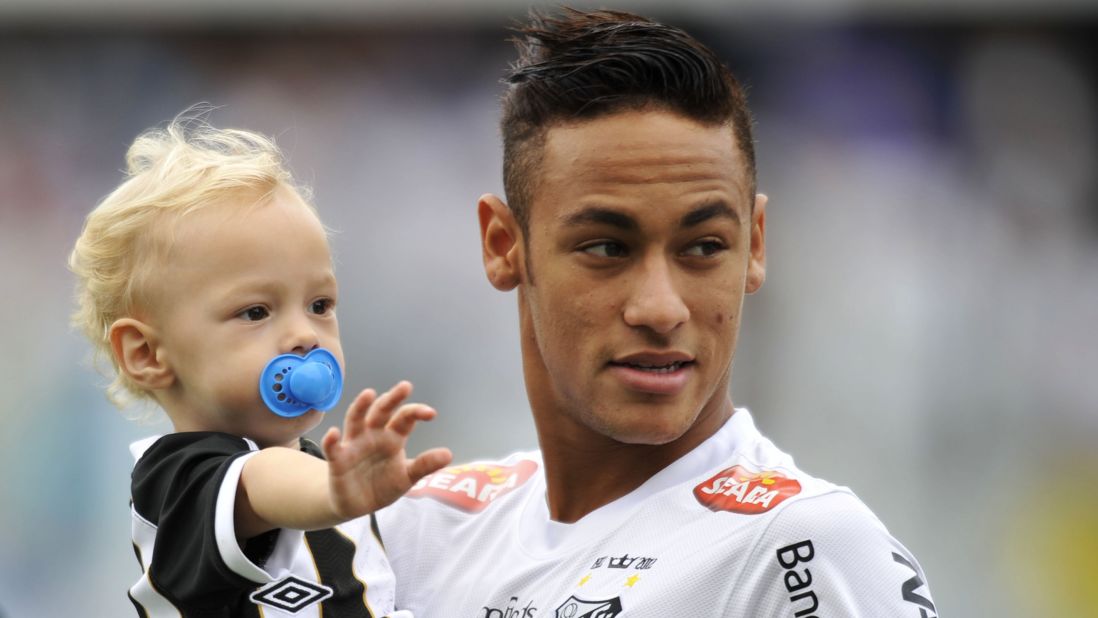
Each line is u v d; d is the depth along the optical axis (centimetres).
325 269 799
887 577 688
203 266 768
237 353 763
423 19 2781
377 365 2689
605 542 759
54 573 2531
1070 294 2728
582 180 717
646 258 715
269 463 686
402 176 2783
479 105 2794
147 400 829
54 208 2786
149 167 836
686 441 778
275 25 2800
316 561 770
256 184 793
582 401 736
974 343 2714
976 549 2555
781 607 688
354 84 2811
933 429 2680
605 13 784
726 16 2673
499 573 795
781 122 2781
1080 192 2767
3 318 2706
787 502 710
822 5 2692
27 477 2583
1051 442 2670
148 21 2803
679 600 704
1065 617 2505
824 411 2683
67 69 2808
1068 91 2756
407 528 862
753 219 796
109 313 806
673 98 718
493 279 811
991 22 2752
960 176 2769
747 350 2717
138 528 745
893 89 2766
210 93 2816
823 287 2739
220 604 715
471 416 2667
